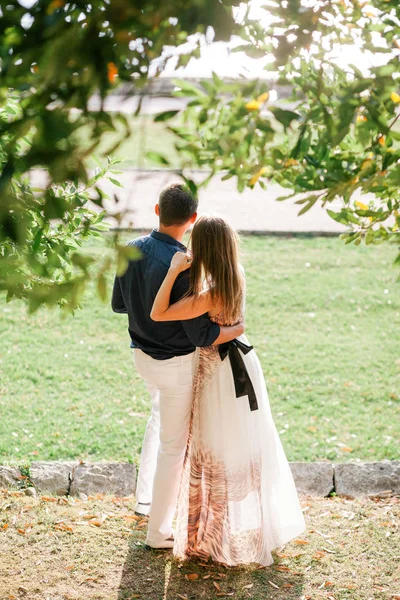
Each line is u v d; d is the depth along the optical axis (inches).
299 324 299.9
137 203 437.4
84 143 61.3
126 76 64.4
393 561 141.1
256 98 72.2
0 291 68.6
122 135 62.7
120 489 169.2
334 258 375.6
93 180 128.8
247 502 135.2
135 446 201.8
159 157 69.5
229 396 131.3
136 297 130.3
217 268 124.1
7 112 108.4
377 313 312.0
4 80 61.3
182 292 124.6
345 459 200.8
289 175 90.7
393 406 233.8
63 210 63.6
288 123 72.3
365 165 84.4
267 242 400.2
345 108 72.4
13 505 156.6
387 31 85.0
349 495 169.9
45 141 58.0
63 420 215.9
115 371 252.8
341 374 256.1
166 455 136.2
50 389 236.8
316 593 131.0
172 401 133.4
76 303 67.6
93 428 211.8
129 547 143.9
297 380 250.5
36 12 61.1
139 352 134.7
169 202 126.3
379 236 105.0
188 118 76.4
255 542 136.5
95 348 271.3
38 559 138.2
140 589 131.0
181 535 138.6
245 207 470.6
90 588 130.8
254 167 77.6
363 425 221.1
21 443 200.4
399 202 101.5
